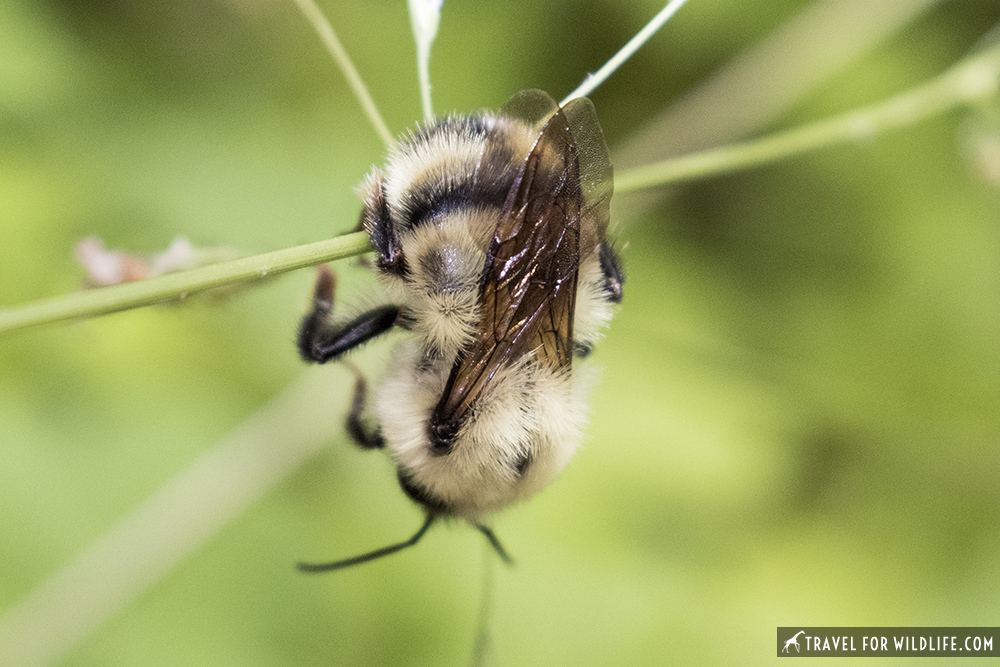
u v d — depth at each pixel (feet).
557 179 0.33
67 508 0.40
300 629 0.40
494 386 0.33
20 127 0.42
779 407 0.46
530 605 0.41
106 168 0.42
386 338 0.34
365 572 0.41
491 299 0.33
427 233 0.33
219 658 0.40
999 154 0.38
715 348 0.46
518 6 0.46
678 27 0.45
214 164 0.43
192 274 0.31
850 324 0.48
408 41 0.46
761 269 0.48
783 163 0.48
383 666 0.41
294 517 0.41
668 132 0.45
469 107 0.46
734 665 0.41
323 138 0.45
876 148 0.47
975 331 0.47
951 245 0.47
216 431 0.41
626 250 0.47
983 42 0.38
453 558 0.41
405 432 0.34
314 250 0.32
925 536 0.44
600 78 0.34
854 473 0.46
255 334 0.42
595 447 0.43
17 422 0.40
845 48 0.45
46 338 0.41
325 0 0.46
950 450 0.45
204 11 0.45
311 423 0.41
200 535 0.40
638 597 0.41
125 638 0.40
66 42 0.43
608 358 0.45
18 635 0.39
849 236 0.48
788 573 0.43
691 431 0.44
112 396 0.41
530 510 0.42
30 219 0.41
